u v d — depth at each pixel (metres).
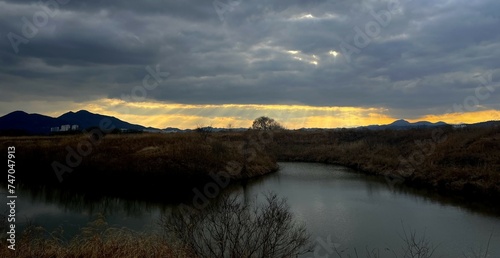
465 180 24.39
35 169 31.62
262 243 9.55
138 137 38.59
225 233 9.85
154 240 9.27
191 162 30.67
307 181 31.50
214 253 9.14
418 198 23.42
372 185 28.92
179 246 9.09
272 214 10.46
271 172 37.88
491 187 22.00
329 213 19.45
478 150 28.38
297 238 12.13
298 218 18.27
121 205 22.09
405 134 46.56
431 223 17.59
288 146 56.59
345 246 14.31
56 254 8.00
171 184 28.08
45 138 40.25
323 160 48.72
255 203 15.89
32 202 22.38
